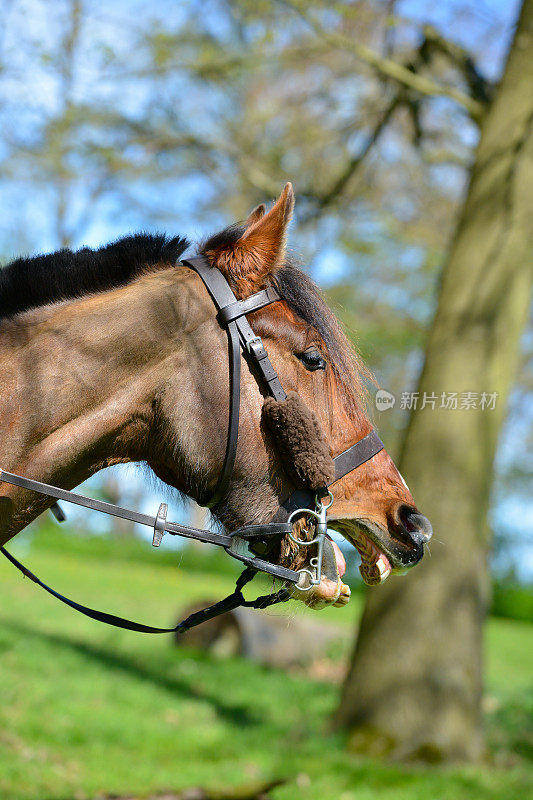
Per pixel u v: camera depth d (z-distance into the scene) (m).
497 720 9.98
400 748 8.14
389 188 13.99
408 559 3.13
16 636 12.13
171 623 15.51
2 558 22.23
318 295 3.27
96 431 2.94
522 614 29.44
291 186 3.09
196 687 11.13
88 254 3.27
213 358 3.04
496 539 28.84
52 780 6.97
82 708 9.23
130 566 26.61
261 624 13.80
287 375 3.07
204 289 3.12
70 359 2.96
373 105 11.88
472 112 9.62
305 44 11.27
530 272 8.79
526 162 8.72
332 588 3.06
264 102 12.47
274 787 7.09
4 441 2.88
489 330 8.62
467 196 9.13
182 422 3.01
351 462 3.15
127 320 3.01
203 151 11.98
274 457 3.05
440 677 8.28
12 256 3.42
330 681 12.64
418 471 8.58
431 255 14.49
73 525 33.00
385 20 10.23
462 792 7.29
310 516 3.07
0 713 8.51
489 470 8.65
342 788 7.31
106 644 12.96
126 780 7.29
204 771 7.78
